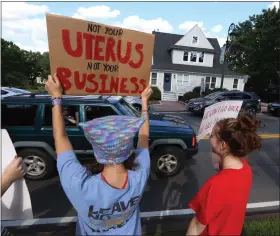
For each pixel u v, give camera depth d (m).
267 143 8.34
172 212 3.76
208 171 5.43
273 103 15.75
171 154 4.86
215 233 1.40
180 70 24.48
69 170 1.22
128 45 1.57
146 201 4.05
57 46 1.38
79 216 1.29
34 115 4.40
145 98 1.70
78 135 4.44
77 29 1.40
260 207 4.04
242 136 1.42
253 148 1.47
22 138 4.38
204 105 13.77
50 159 4.55
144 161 1.45
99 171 1.28
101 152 1.18
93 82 1.52
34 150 4.47
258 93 28.72
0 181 1.25
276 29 25.69
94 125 1.20
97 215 1.21
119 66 1.58
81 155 4.54
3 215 1.41
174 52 25.39
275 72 26.72
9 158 1.37
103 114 4.60
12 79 38.19
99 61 1.51
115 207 1.22
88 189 1.17
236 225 1.40
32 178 4.57
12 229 3.21
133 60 1.60
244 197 1.41
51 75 1.40
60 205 3.82
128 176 1.27
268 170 5.78
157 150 4.84
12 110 4.38
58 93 1.40
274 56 26.38
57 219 3.46
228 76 25.73
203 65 26.14
